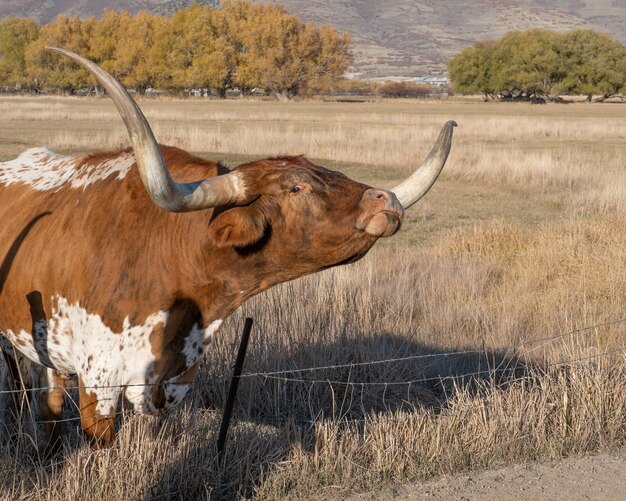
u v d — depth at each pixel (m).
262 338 6.41
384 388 6.49
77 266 4.46
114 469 4.54
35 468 4.77
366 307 7.76
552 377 6.55
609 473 5.31
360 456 5.26
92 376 4.41
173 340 4.39
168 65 108.50
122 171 4.65
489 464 5.42
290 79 105.00
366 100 110.62
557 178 20.83
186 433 5.09
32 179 5.22
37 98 93.06
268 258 4.11
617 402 6.01
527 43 115.19
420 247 12.77
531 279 10.16
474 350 7.31
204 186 3.81
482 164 22.34
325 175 3.97
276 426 5.79
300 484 4.99
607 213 14.64
